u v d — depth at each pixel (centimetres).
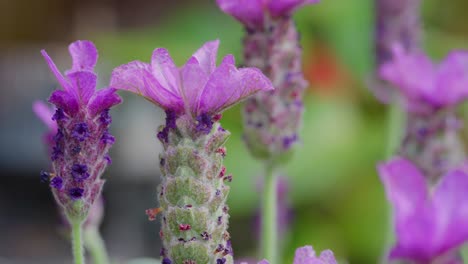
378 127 62
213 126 26
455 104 34
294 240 59
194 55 26
